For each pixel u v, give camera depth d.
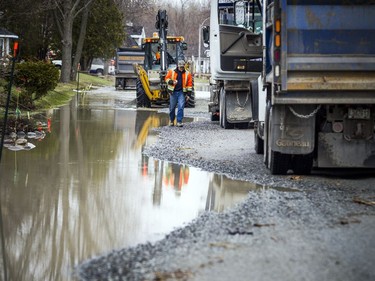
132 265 9.35
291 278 8.61
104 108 41.19
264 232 10.80
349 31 15.12
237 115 28.53
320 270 8.91
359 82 15.17
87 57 95.94
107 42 91.75
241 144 23.22
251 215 12.01
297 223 11.36
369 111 15.73
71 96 54.53
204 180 16.33
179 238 10.62
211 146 22.66
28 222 12.30
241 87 28.00
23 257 10.33
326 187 14.98
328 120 15.86
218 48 25.31
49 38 82.50
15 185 15.48
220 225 11.37
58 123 30.11
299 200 13.30
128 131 27.58
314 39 15.11
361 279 8.59
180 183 15.98
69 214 12.87
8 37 65.44
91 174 17.08
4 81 30.81
